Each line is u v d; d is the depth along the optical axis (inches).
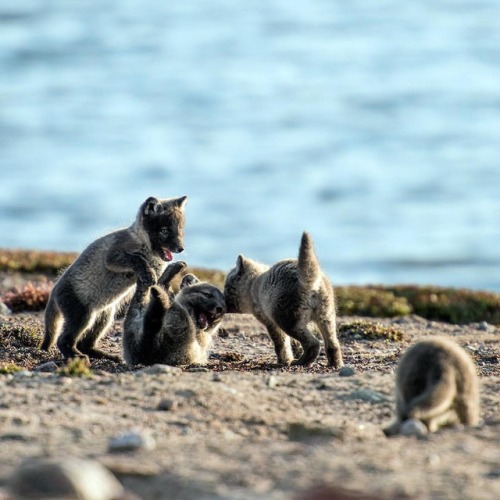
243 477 337.4
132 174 3907.5
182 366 585.6
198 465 349.4
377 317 912.3
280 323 605.6
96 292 626.8
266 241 2881.4
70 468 321.1
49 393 460.4
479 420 439.2
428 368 406.0
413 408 392.2
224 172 3966.5
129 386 476.4
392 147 4414.4
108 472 341.4
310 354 602.5
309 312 601.0
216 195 3545.8
